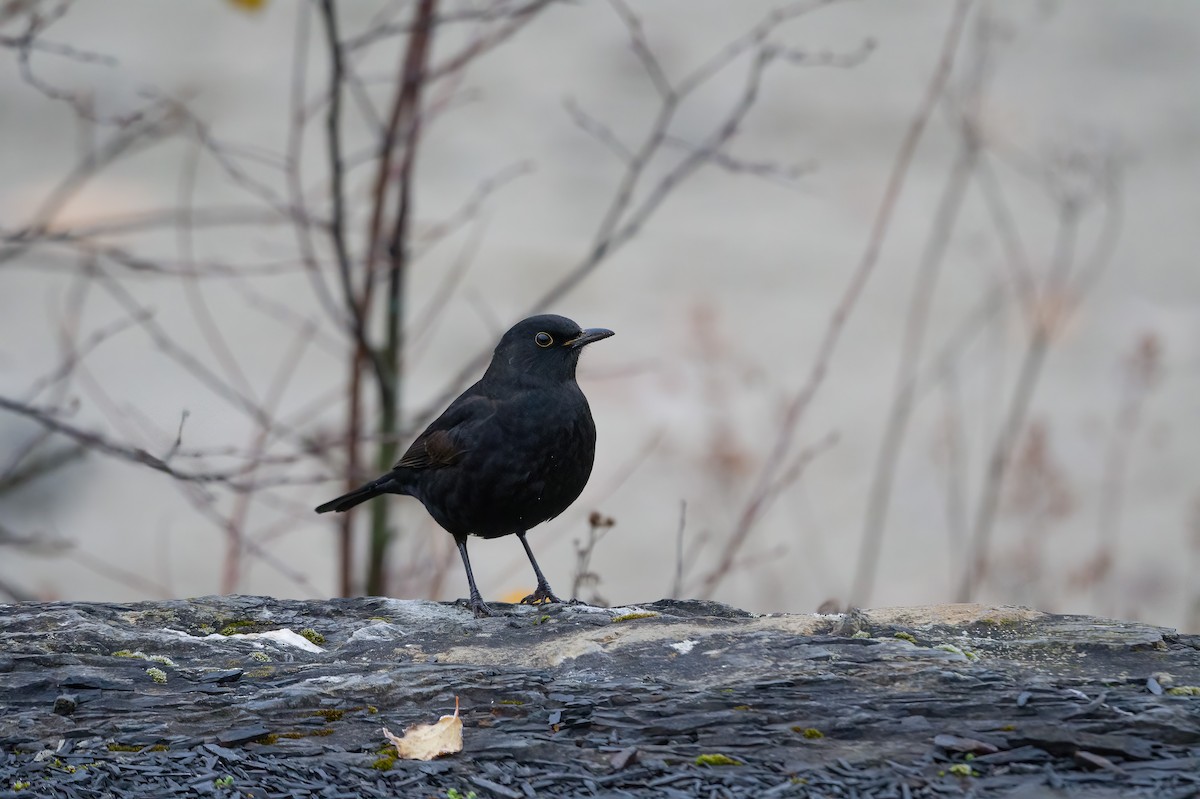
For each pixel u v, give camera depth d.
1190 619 11.94
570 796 5.94
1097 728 6.37
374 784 6.08
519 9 10.90
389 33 10.72
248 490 9.56
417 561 11.59
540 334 9.38
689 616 8.30
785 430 11.43
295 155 10.85
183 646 7.70
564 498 9.63
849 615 7.84
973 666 7.08
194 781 6.10
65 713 6.78
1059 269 14.76
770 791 5.93
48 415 9.52
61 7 9.71
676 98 11.39
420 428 11.56
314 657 7.67
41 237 9.91
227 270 10.47
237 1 10.07
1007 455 12.65
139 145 14.99
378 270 11.23
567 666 7.28
